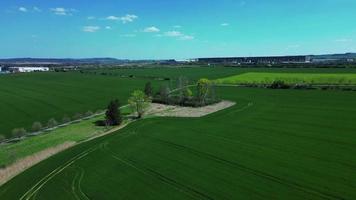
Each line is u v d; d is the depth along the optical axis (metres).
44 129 100.88
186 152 71.75
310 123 90.75
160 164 65.75
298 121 93.81
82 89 183.75
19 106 135.75
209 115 110.31
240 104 127.06
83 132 95.19
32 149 79.19
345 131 81.31
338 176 55.22
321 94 135.75
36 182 61.25
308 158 64.31
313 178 54.94
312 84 163.12
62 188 57.91
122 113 120.12
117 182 58.97
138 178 59.81
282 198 48.94
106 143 81.69
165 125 96.81
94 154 73.94
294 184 53.19
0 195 57.38
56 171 65.75
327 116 97.75
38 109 130.12
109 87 190.62
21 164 71.06
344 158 63.31
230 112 112.62
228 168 61.50
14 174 66.75
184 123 98.75
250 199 49.38
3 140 88.88
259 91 155.75
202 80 138.38
